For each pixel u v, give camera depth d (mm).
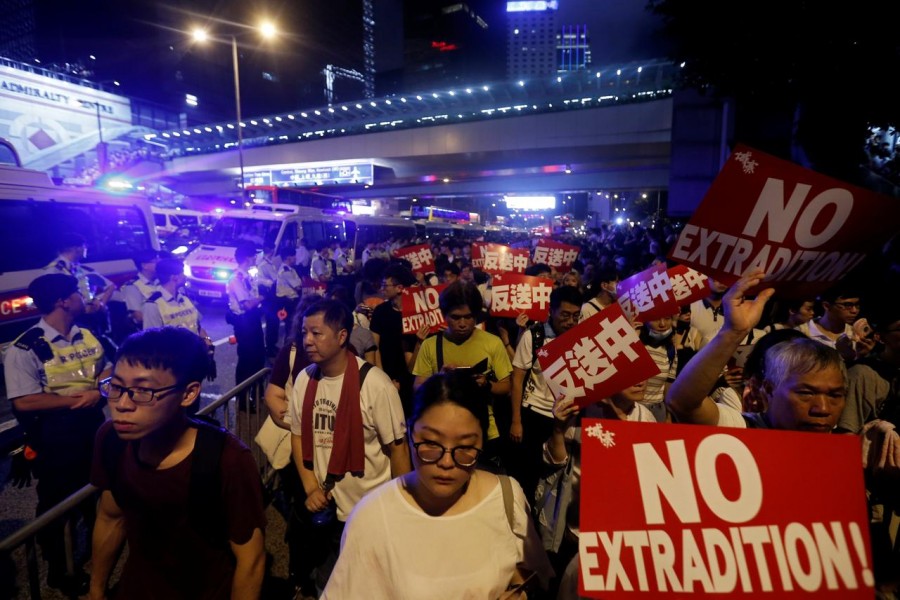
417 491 1548
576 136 32531
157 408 1585
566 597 1557
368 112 41906
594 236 29094
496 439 3496
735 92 7688
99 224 7941
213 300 13180
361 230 20781
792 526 1260
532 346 3680
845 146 7145
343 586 1510
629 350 2314
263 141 47938
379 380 2541
